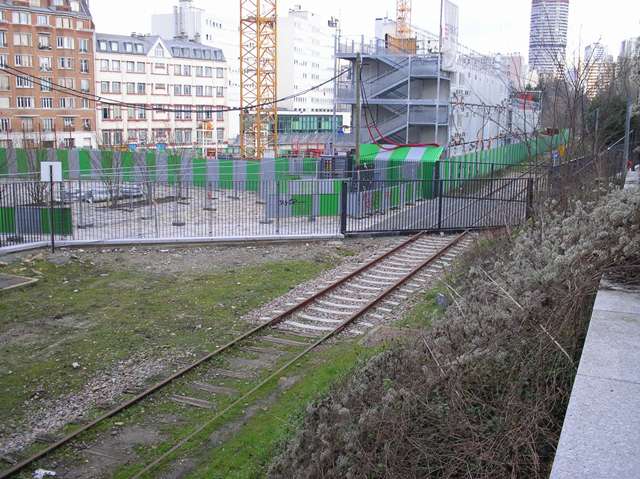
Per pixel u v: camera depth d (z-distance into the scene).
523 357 6.21
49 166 21.42
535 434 5.27
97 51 89.94
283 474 6.82
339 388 8.40
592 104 27.19
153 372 11.45
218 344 12.92
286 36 127.88
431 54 52.59
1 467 8.35
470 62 58.28
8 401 10.28
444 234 26.34
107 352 12.44
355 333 13.73
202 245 23.61
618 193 8.92
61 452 8.73
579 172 18.39
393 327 13.49
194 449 8.75
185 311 15.20
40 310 15.20
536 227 12.81
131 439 9.10
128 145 80.62
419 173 40.47
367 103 53.38
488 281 9.92
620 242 7.23
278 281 18.28
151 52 96.00
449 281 15.88
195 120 103.25
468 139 58.88
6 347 12.69
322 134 100.19
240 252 22.58
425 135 54.81
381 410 6.29
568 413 4.42
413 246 23.69
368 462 5.76
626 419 4.33
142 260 20.98
